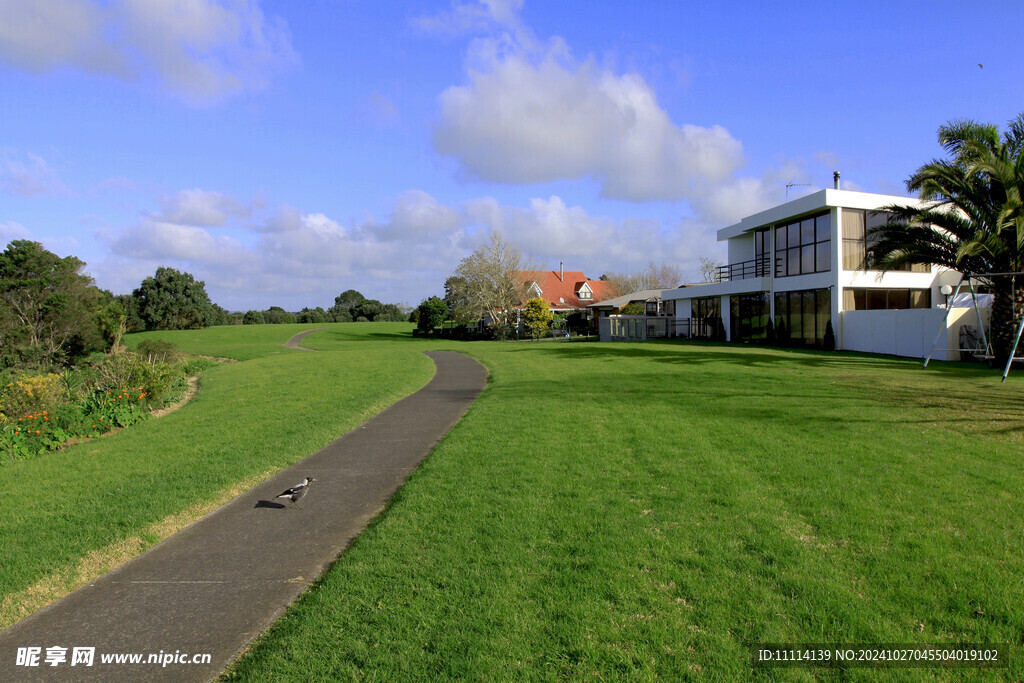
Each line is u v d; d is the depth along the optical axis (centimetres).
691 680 316
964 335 1992
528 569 450
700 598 398
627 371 1739
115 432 1316
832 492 599
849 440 817
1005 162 1586
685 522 532
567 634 362
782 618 372
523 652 346
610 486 643
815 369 1683
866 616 370
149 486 731
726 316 3381
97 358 3728
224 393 1784
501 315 5456
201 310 8125
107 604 439
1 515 650
